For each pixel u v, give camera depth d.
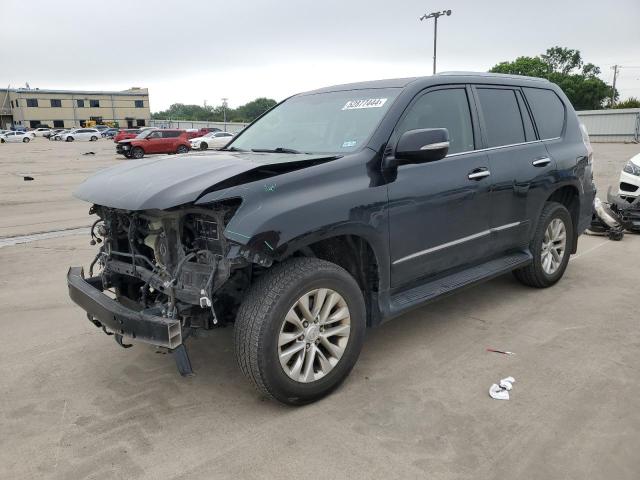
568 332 4.21
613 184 12.98
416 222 3.67
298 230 2.96
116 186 3.26
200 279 3.00
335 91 4.43
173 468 2.65
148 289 3.58
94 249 7.18
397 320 4.52
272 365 2.96
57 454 2.78
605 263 6.21
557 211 5.08
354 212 3.25
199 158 3.63
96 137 61.19
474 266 4.43
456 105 4.18
